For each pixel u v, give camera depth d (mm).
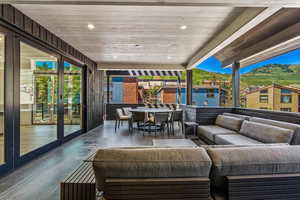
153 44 4977
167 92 10930
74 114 5742
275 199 1247
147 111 6129
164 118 6004
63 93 4824
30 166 3176
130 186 1190
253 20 2803
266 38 4250
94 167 1225
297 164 1278
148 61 7387
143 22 3506
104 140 5125
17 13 3078
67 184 1425
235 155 1282
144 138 5363
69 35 4293
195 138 5113
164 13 3125
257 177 1235
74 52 5477
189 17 3258
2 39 2922
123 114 7234
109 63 7809
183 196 1206
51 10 3053
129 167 1209
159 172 1222
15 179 2682
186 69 7918
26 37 3379
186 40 4625
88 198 1420
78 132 5789
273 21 3418
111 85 10648
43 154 3822
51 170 2998
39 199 2160
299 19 3195
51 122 4680
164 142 3420
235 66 5484
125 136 5645
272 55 4574
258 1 2182
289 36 3348
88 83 6652
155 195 1199
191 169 1228
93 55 6324
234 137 3568
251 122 3678
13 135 3045
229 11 3023
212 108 5465
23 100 3684
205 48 5102
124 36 4344
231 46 5273
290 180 1254
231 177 1232
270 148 1367
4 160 2863
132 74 10344
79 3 2207
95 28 3848
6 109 2928
